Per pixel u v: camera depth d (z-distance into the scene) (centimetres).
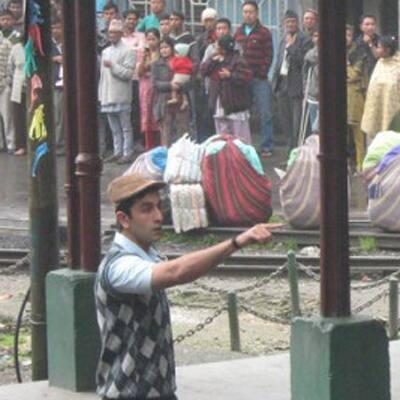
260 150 4906
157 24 4838
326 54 1677
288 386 2084
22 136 5084
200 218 3700
